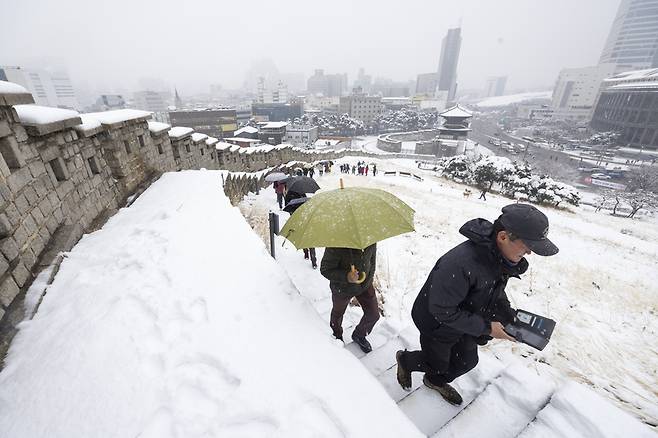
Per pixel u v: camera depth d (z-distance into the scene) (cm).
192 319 277
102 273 356
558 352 619
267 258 395
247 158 1941
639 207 3172
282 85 16438
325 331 270
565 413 213
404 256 966
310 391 211
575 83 13962
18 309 294
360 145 9100
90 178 549
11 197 330
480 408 237
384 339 356
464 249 199
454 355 236
